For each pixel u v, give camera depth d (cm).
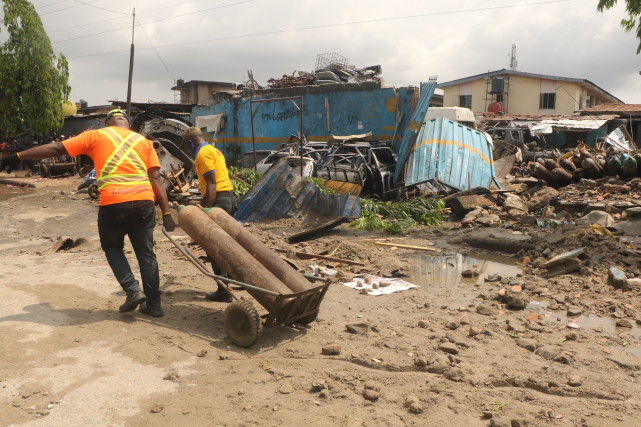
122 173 452
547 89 4050
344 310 530
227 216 505
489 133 2667
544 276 674
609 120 3103
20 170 2656
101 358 386
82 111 4106
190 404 326
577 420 316
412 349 426
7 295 529
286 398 337
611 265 702
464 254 834
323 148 1680
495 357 412
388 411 323
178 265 706
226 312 427
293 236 905
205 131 2222
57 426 297
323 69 2741
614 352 428
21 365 370
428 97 1402
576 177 1430
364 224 1057
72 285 575
